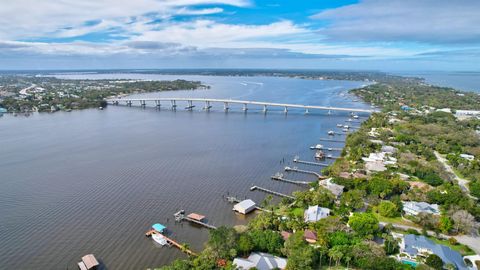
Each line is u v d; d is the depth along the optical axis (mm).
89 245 108000
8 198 140625
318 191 136375
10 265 98000
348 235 102875
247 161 197125
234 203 139500
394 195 139000
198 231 118062
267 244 99000
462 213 113500
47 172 172375
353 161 184625
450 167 180625
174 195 146250
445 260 91250
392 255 98562
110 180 162250
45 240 110438
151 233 114750
